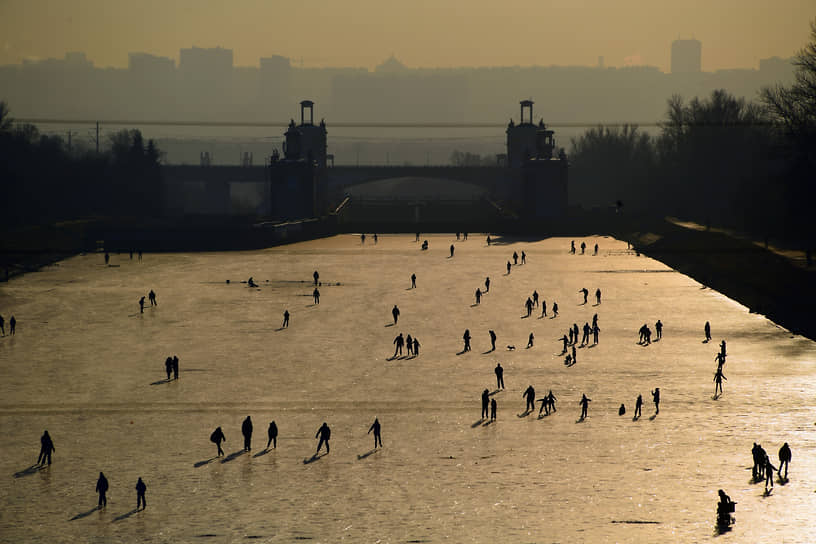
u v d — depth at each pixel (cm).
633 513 16500
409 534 15575
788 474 18575
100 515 16525
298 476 18612
